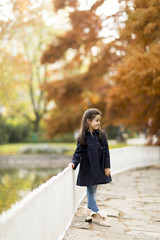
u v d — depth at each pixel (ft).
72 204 16.53
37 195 10.05
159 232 14.57
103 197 21.83
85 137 14.80
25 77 106.42
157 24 34.53
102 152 14.75
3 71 87.40
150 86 34.45
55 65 120.88
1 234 7.18
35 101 140.87
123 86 39.06
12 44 102.32
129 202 20.47
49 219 11.70
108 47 57.21
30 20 49.88
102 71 66.33
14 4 43.88
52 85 70.08
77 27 57.67
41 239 10.56
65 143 114.62
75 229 14.70
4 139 96.73
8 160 69.87
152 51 33.53
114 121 61.57
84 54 62.03
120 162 34.68
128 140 122.01
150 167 38.99
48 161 68.95
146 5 35.88
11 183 38.86
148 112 41.75
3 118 101.40
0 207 24.84
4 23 45.88
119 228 14.99
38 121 131.13
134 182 28.02
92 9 53.01
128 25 35.35
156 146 44.68
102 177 14.34
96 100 84.43
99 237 13.65
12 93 103.50
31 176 46.24
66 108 86.17
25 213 8.81
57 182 13.05
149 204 19.98
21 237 8.45
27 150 83.10
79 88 69.87
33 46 116.88
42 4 49.52
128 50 37.96
